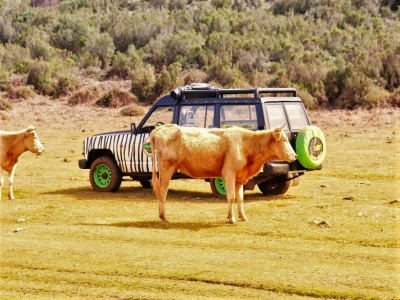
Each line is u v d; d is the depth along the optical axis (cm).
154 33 6006
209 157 1170
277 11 7106
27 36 6009
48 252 974
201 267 876
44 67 4759
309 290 775
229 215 1155
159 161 1198
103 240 1045
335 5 6638
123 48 5888
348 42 5381
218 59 4962
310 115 3562
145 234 1078
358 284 793
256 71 4519
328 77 4038
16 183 1716
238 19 6316
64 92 4591
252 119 1399
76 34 5972
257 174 1253
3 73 4703
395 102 3653
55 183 1716
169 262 903
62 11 7969
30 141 1469
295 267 869
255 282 809
